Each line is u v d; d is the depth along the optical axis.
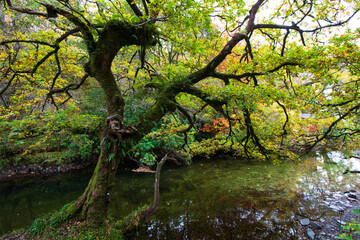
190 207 5.74
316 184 7.75
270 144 5.72
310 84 4.56
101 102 9.61
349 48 3.06
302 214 5.39
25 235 3.03
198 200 6.25
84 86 10.73
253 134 4.95
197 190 7.13
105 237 2.89
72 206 3.30
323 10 4.17
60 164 9.80
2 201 6.45
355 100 3.98
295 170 9.66
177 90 4.11
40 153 9.74
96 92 9.75
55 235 2.87
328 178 8.49
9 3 2.95
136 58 9.23
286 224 4.89
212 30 3.75
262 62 4.08
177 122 7.68
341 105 4.13
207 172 9.58
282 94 3.83
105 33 3.03
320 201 6.22
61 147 10.45
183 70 5.05
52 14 3.02
